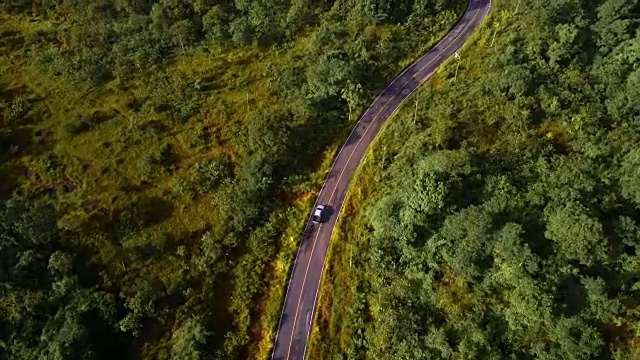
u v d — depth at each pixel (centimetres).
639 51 7244
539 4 8412
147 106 8638
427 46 8844
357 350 5944
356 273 6481
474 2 9519
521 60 7831
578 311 5525
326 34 9050
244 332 6284
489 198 6381
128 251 7006
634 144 6431
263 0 9769
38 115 8744
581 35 7931
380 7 9231
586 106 6969
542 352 5469
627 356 5316
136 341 6334
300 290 6531
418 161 7000
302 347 6097
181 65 9319
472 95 7662
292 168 7631
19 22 10619
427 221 6262
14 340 6406
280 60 9144
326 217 7138
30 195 7738
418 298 6125
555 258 5738
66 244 7131
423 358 5603
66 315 6356
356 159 7694
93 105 8844
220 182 7606
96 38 9850
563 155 6631
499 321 5794
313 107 8131
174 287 6644
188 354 5975
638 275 5662
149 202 7494
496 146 7019
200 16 9888
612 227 5894
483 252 5984
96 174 7906
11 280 6756
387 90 8394
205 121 8375
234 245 6975
